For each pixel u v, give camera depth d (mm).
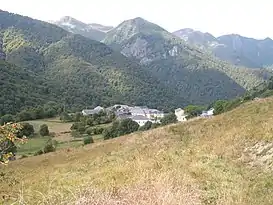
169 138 25953
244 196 9297
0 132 8172
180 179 9430
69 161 29422
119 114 141750
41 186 12852
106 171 13312
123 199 6836
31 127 84125
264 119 19453
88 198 6883
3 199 8961
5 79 159625
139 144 27453
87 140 71188
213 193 9117
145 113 152125
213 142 18391
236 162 14164
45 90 171875
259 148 15008
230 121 23469
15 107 129250
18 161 35625
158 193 7277
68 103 170625
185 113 125312
